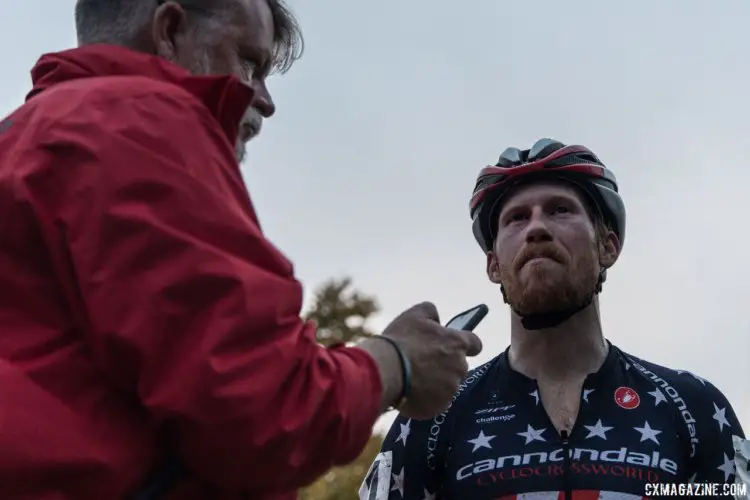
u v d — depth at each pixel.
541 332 2.42
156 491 1.37
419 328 1.63
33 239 1.39
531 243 2.36
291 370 1.33
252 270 1.34
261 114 1.83
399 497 2.38
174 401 1.25
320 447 1.38
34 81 1.70
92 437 1.33
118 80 1.46
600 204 2.49
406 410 1.61
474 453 2.31
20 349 1.37
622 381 2.39
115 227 1.29
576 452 2.24
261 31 1.78
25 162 1.39
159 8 1.67
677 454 2.26
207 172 1.38
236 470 1.31
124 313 1.27
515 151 2.53
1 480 1.28
